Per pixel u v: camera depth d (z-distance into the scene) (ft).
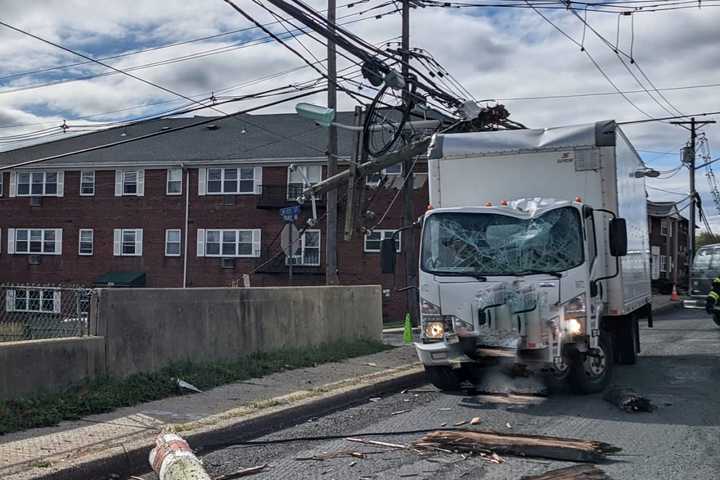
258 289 38.19
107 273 124.06
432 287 31.01
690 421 26.50
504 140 33.40
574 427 25.64
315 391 30.89
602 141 31.99
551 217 30.04
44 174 128.57
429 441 23.44
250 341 37.35
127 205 123.75
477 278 30.07
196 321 33.63
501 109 50.80
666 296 128.47
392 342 55.26
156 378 30.17
